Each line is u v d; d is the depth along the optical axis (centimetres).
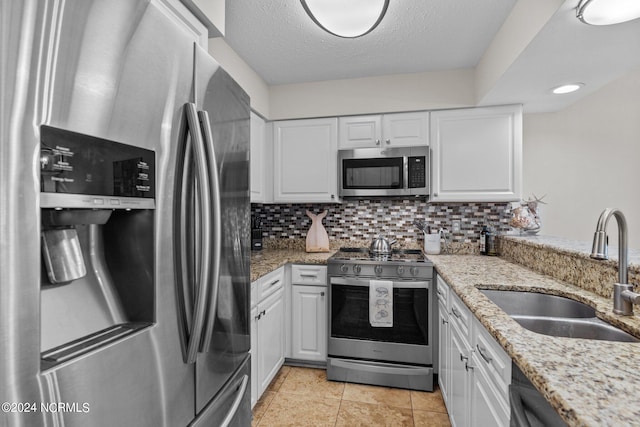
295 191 287
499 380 106
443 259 246
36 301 50
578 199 271
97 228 75
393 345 234
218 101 103
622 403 62
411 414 198
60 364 55
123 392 67
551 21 136
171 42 81
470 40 213
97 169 61
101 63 62
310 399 215
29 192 49
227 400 108
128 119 68
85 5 59
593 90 217
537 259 197
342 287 243
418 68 256
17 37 48
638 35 146
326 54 233
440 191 261
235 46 221
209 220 86
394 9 179
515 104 247
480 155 254
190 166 87
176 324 82
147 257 75
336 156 280
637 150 262
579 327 123
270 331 222
